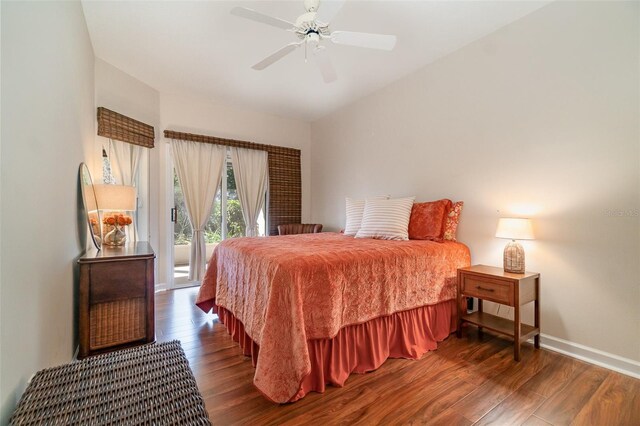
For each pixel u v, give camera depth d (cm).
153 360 111
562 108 217
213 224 425
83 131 229
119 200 255
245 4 218
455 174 290
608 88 196
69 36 182
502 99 252
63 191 165
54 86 149
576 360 204
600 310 199
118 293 199
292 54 292
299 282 167
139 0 214
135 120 332
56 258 149
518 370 190
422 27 250
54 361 144
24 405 84
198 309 311
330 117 468
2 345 89
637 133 186
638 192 185
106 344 195
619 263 192
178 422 80
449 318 248
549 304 223
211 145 414
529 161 236
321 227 463
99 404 86
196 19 236
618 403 157
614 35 194
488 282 219
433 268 237
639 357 184
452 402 158
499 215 255
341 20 238
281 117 485
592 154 203
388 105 364
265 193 470
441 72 302
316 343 172
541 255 228
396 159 354
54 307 144
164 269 381
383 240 277
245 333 210
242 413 150
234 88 370
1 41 91
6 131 94
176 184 394
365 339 196
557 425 141
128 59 298
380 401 159
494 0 219
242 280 221
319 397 163
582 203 208
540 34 229
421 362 202
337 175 455
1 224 89
